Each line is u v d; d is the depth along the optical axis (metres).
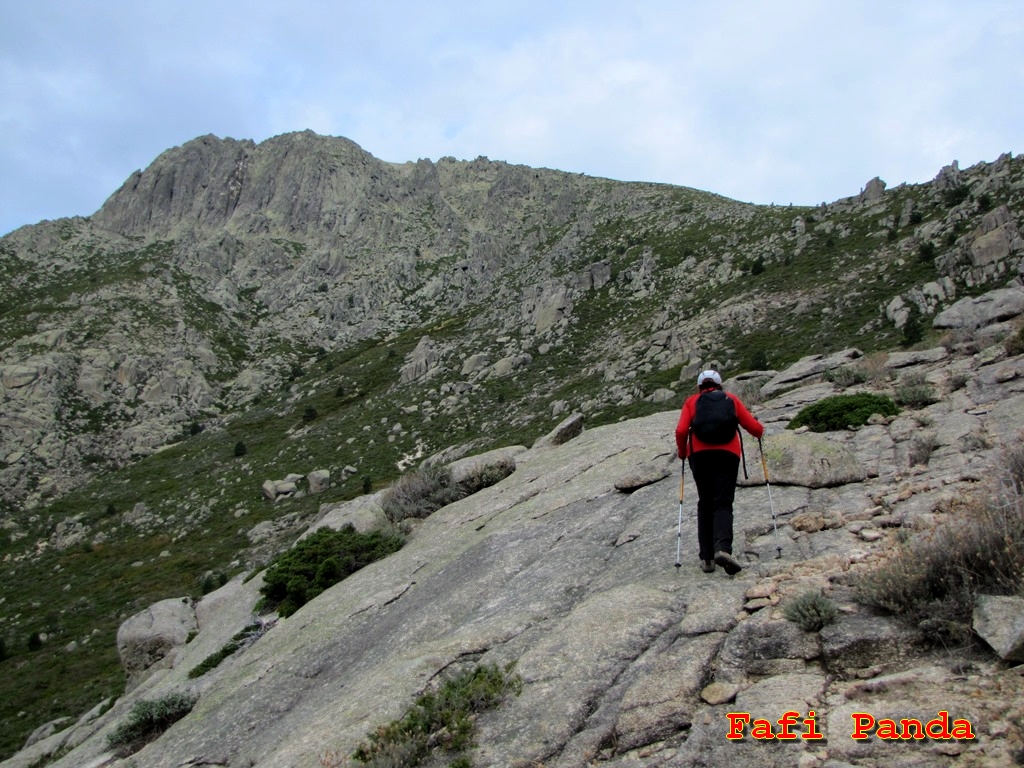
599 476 14.16
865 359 18.70
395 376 113.31
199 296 165.00
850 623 5.61
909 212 87.88
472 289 165.88
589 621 7.04
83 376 121.12
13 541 77.19
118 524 76.50
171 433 113.69
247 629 14.71
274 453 88.94
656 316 97.19
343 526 17.31
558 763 5.43
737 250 113.44
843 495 9.10
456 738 6.08
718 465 7.31
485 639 7.86
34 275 166.62
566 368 91.56
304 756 6.66
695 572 7.65
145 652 19.66
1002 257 59.53
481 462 18.67
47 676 44.50
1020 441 7.84
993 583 5.36
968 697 4.46
